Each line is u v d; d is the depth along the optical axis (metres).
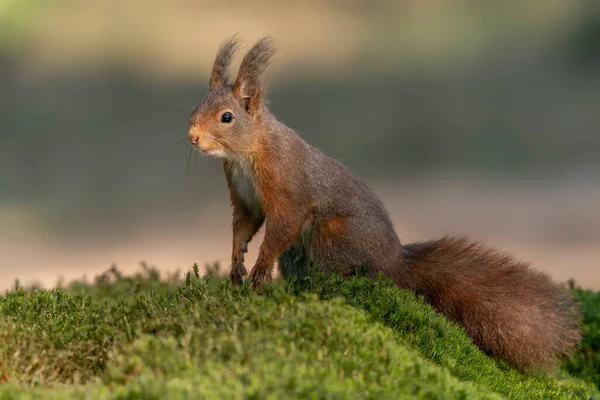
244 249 8.48
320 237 8.48
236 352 5.55
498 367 7.86
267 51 8.34
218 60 8.66
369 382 5.50
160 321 6.32
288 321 6.07
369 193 8.73
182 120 27.23
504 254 8.66
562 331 8.21
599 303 10.33
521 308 8.16
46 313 6.92
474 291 8.28
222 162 8.59
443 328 7.28
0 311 6.95
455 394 5.71
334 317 6.19
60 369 6.00
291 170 8.19
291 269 8.82
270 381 5.10
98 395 5.05
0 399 5.09
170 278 10.75
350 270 8.45
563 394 7.47
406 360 5.95
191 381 5.13
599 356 9.39
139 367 5.39
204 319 6.20
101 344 6.27
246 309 6.26
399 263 8.59
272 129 8.25
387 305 7.26
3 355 5.91
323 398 5.07
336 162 8.70
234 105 8.13
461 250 8.69
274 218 8.19
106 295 9.76
